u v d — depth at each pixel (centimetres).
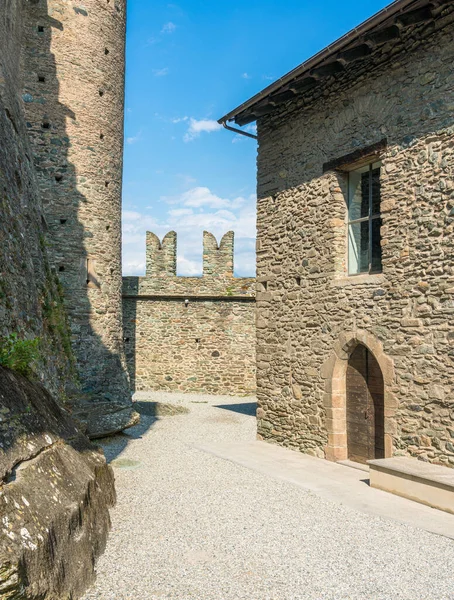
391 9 611
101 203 1306
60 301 882
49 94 1244
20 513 316
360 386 775
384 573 405
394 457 668
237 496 608
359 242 790
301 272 870
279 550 448
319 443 820
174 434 1046
